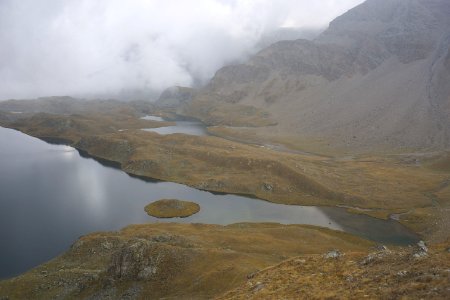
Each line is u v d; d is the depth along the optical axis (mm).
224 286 78875
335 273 55625
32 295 98062
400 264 51438
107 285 93125
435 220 169000
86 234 152625
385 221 177125
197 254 95625
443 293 38219
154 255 95062
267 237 126375
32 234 157875
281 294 52312
